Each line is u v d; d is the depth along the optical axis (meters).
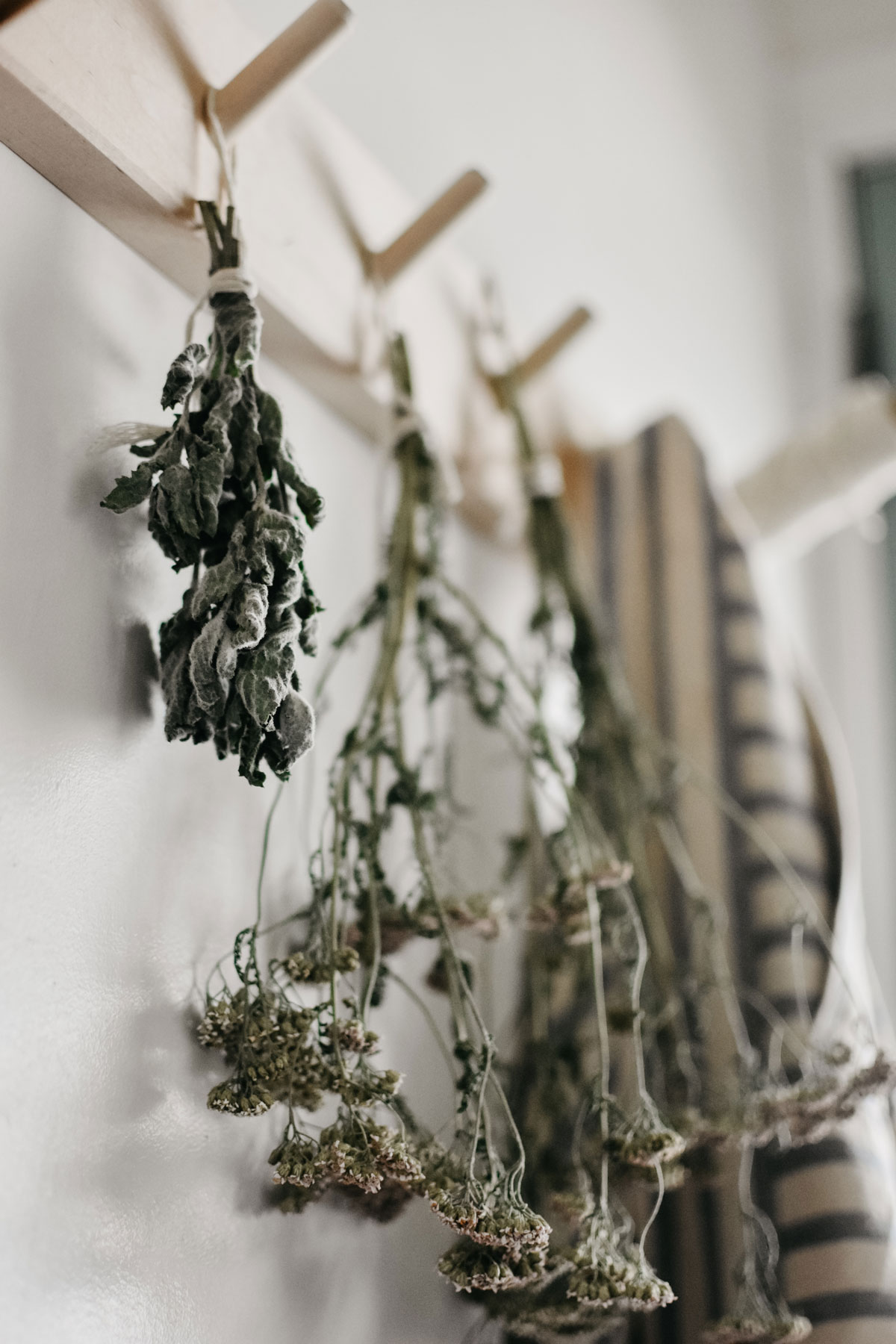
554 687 1.23
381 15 1.09
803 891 1.00
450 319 1.04
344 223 0.88
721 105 2.05
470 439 1.05
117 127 0.66
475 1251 0.63
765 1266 0.87
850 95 2.32
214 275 0.67
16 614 0.60
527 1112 0.89
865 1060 0.97
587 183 1.50
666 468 1.15
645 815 1.01
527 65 1.39
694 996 0.95
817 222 2.29
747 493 1.31
